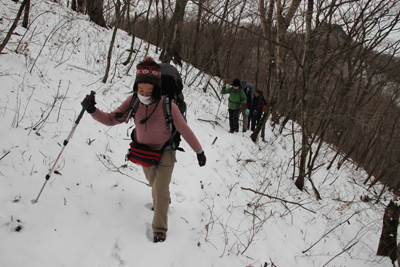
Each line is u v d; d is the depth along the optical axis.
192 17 10.77
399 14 7.28
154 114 2.18
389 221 4.55
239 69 16.20
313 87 7.68
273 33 9.02
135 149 2.33
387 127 9.41
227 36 12.96
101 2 11.99
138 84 2.02
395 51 8.95
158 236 2.42
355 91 8.01
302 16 6.01
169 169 2.38
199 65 12.73
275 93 7.76
